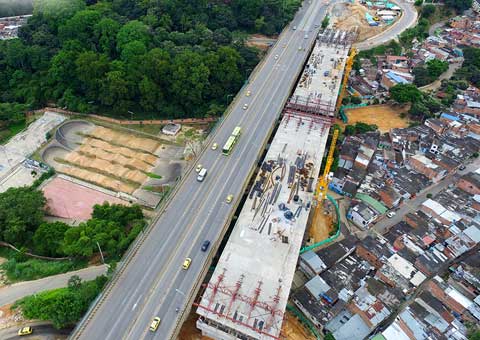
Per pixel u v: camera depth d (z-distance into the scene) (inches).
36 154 5565.9
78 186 5118.1
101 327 3102.9
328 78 6190.9
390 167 5531.5
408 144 5895.7
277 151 4776.1
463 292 3969.0
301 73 6963.6
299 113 5428.2
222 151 4837.6
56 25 6973.4
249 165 4662.9
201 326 3253.0
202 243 3762.3
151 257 3619.6
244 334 3097.9
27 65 6633.9
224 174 4530.0
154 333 3073.3
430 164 5393.7
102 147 5782.5
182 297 3321.9
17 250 4175.7
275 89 5979.3
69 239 3964.1
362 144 5787.4
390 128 6422.2
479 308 3676.2
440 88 7352.4
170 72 6136.8
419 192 5216.5
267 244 3695.9
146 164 5531.5
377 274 4092.0
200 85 6082.7
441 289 3821.4
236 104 5649.6
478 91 7224.4
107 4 7440.9
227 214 4055.1
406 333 3533.5
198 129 6205.7
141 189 5123.0
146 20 7047.2
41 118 6269.7
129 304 3257.9
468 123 6259.8
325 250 4306.1
